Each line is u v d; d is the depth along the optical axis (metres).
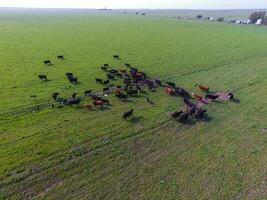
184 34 102.81
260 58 66.81
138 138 29.27
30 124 31.39
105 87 43.12
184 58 63.84
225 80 49.03
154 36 96.06
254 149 27.97
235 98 40.81
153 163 25.34
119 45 77.56
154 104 37.62
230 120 33.97
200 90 43.84
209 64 59.41
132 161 25.53
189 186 22.61
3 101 37.25
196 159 26.08
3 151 26.14
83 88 42.78
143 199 21.20
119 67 55.03
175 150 27.42
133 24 142.12
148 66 56.09
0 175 22.98
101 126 31.38
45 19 181.50
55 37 90.31
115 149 27.20
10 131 29.78
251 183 23.09
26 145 27.23
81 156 25.92
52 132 29.80
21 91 41.00
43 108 35.59
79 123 31.89
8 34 95.31
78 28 119.00
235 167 25.06
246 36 101.62
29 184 22.28
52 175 23.36
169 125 32.16
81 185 22.42
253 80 49.44
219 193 21.94
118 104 37.28
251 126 32.53
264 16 160.38
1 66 53.56
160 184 22.75
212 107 37.47
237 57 67.00
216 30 118.38
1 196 21.00
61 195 21.33
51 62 57.47
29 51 67.50
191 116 34.47
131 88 41.84
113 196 21.42
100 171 24.08
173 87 42.88
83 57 62.50
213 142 29.03
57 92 40.34
